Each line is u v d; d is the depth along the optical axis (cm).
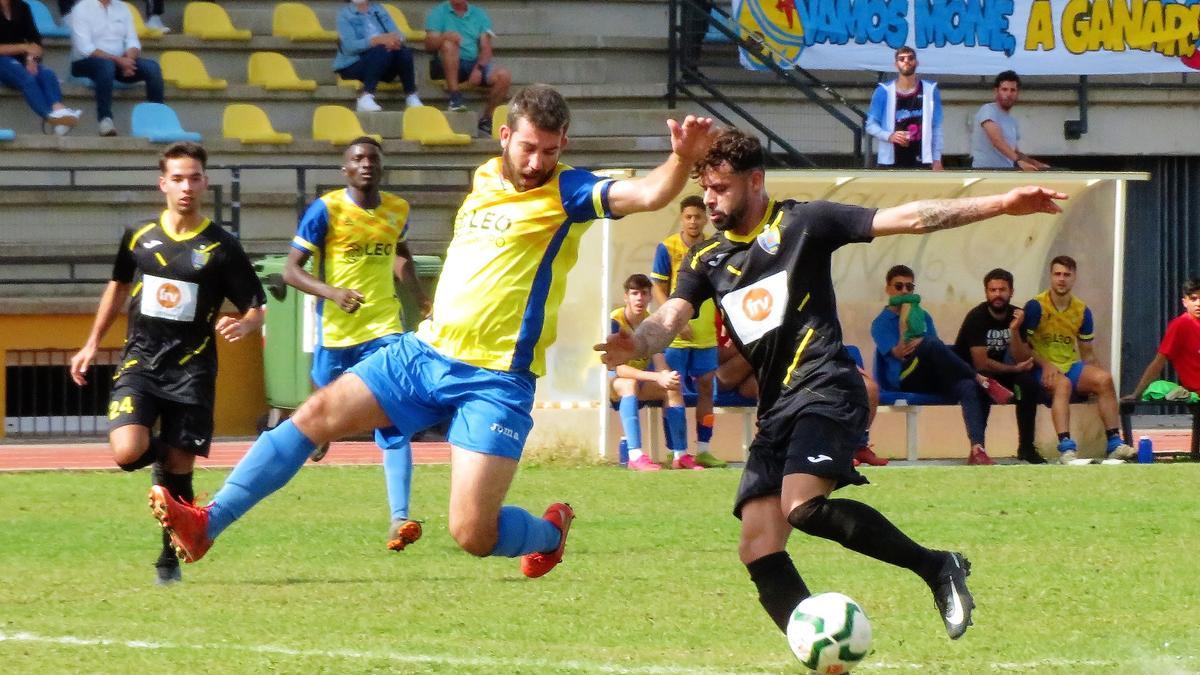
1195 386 2430
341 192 1686
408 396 999
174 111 3250
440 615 1092
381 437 1427
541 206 981
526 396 998
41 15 3322
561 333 2291
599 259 2278
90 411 2734
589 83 3569
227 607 1121
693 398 2220
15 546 1441
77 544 1455
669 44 3456
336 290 1620
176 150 1255
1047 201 863
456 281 998
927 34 3319
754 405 2303
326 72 3462
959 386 2312
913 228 884
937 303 2516
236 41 3428
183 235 1252
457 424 991
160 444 1252
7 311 2672
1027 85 3394
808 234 908
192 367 1252
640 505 1742
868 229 898
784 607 913
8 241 2934
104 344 2731
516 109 966
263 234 3041
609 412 2284
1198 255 3516
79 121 3231
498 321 984
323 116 3284
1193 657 959
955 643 1002
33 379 2698
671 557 1373
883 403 2331
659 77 3622
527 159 964
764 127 3275
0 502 1775
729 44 3591
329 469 2139
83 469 2153
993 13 3331
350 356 1698
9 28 3098
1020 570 1302
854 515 882
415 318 2627
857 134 3073
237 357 2686
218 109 3319
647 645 989
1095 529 1555
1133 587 1222
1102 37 3353
